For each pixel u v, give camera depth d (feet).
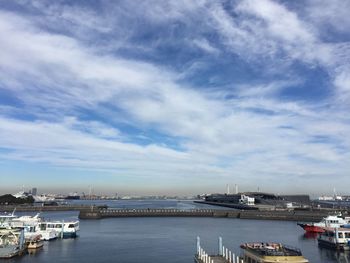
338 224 411.34
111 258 281.74
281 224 597.52
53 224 408.87
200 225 577.02
